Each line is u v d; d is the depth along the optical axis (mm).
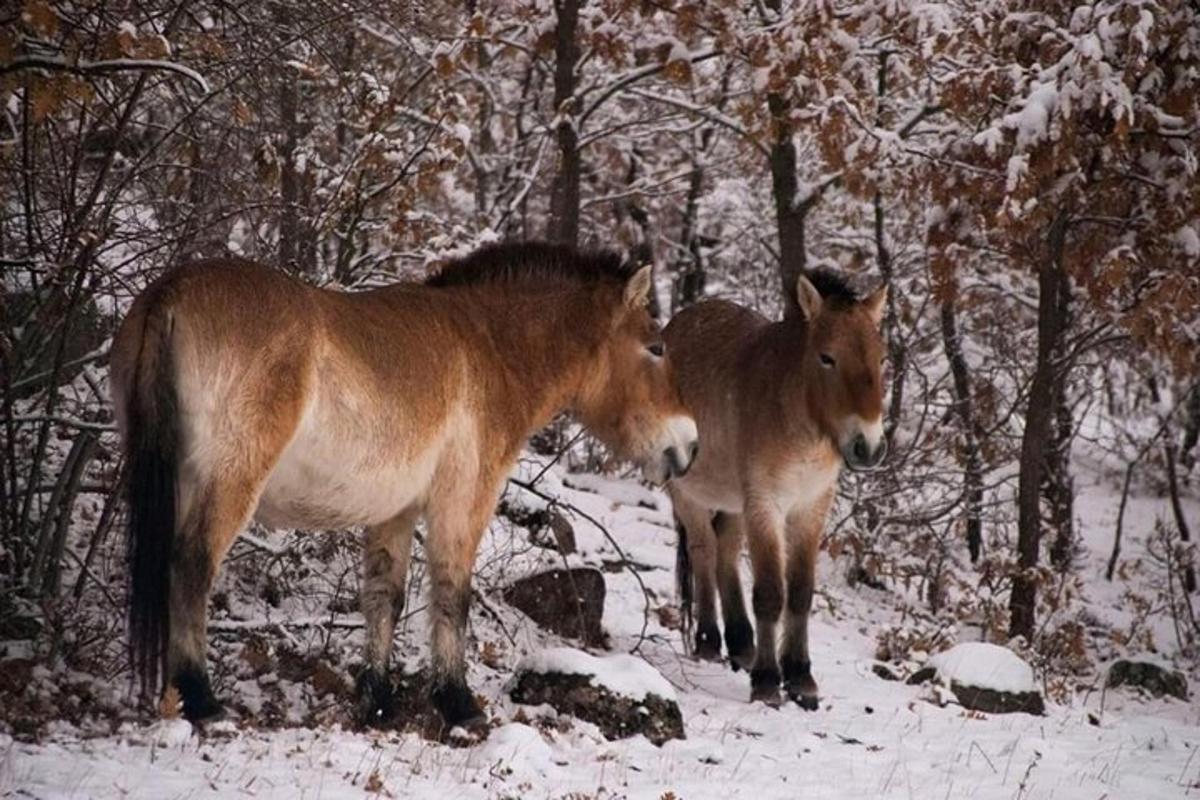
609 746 26609
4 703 22656
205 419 21281
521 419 26766
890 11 43812
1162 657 50500
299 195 36938
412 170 38562
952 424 58500
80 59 26844
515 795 22094
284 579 32000
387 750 23641
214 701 22172
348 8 35688
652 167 73062
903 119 55312
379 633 26031
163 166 29781
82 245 27000
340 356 22703
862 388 31328
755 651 36500
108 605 27875
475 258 27500
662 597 42562
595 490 51250
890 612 49812
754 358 34312
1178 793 27812
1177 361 43906
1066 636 45750
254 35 32438
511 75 70438
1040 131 40312
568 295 27656
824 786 25781
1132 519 83875
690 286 72938
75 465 26984
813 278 33000
